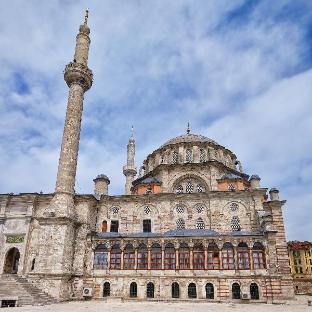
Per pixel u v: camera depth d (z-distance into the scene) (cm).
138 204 5766
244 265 4475
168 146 6806
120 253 4916
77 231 5169
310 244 9444
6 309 3331
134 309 3425
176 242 4744
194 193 5547
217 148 6725
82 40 6362
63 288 4506
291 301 4197
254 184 5634
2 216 5641
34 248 5403
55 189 5209
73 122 5669
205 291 4416
